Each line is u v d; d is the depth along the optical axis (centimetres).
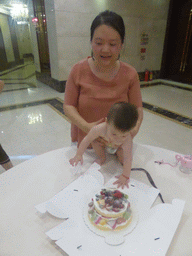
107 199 77
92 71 104
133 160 111
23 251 64
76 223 73
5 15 556
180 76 606
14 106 396
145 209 80
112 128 78
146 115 356
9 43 606
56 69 485
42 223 74
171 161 111
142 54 590
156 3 547
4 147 249
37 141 264
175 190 91
